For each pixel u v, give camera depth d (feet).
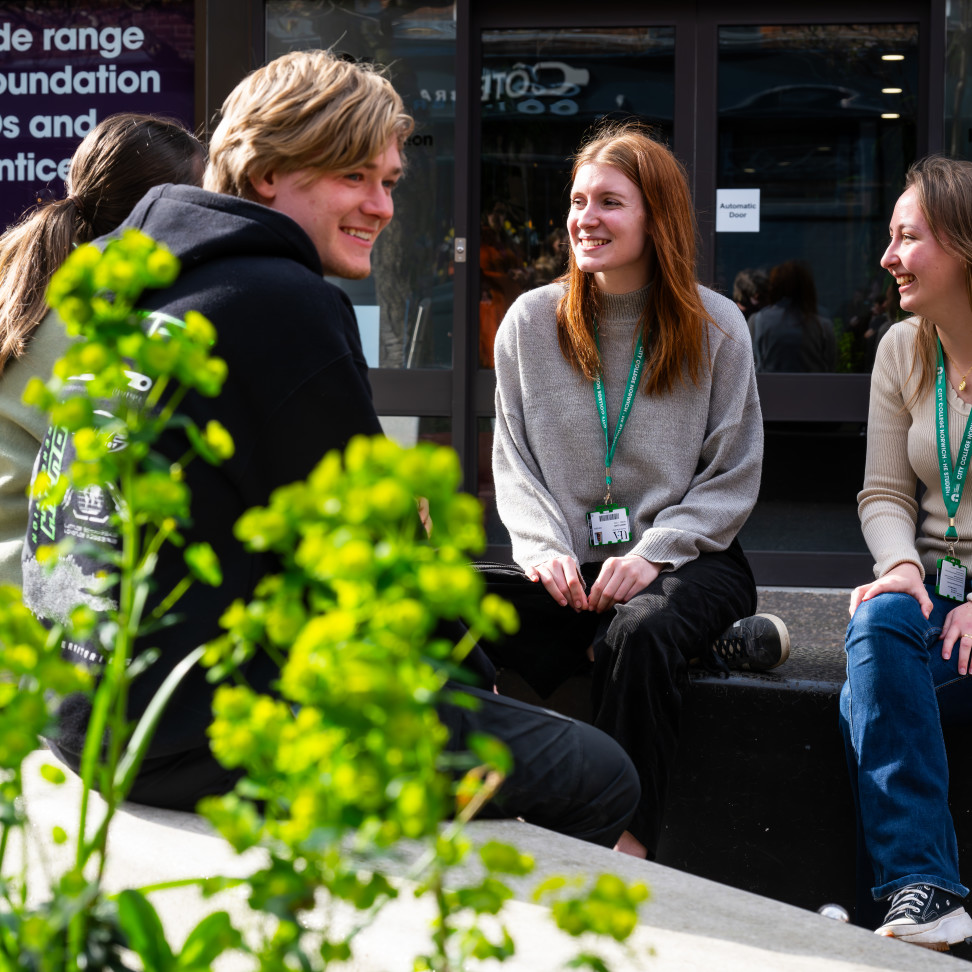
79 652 4.93
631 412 8.84
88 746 2.59
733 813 8.75
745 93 15.47
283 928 2.34
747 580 8.71
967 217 7.85
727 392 8.88
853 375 15.43
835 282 15.53
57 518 5.14
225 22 15.61
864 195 15.43
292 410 5.06
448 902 2.31
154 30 16.06
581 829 5.82
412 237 16.02
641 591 8.18
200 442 2.68
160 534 2.70
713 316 8.89
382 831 2.04
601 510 8.87
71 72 16.25
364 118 5.69
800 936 4.61
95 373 2.52
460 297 15.84
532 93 15.79
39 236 6.72
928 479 8.39
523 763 5.59
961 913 6.73
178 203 5.45
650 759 7.70
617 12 15.48
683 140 15.55
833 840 8.62
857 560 15.30
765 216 15.57
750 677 8.80
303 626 2.25
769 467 15.61
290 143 5.62
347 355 5.22
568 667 8.69
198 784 5.09
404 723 1.94
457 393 15.94
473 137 15.83
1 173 16.49
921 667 7.19
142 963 2.56
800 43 15.33
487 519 16.08
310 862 2.26
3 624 2.43
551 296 9.16
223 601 4.95
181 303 5.08
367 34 15.78
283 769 2.15
